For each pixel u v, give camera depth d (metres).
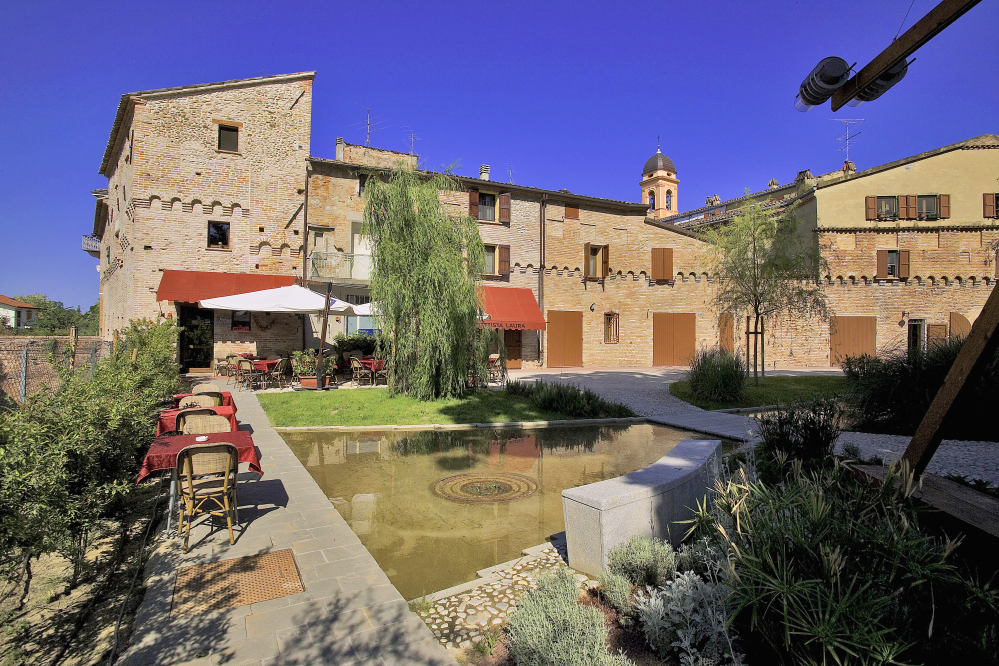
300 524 5.31
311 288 21.05
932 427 3.71
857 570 2.55
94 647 3.31
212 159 19.22
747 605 2.58
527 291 25.92
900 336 26.89
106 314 27.89
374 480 7.39
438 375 14.15
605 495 4.18
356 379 16.70
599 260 27.62
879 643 2.19
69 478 4.04
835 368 26.44
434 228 13.72
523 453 9.21
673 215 48.28
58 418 4.49
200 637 3.28
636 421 12.51
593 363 27.09
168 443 5.10
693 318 27.75
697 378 15.82
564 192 26.58
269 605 3.70
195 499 5.04
